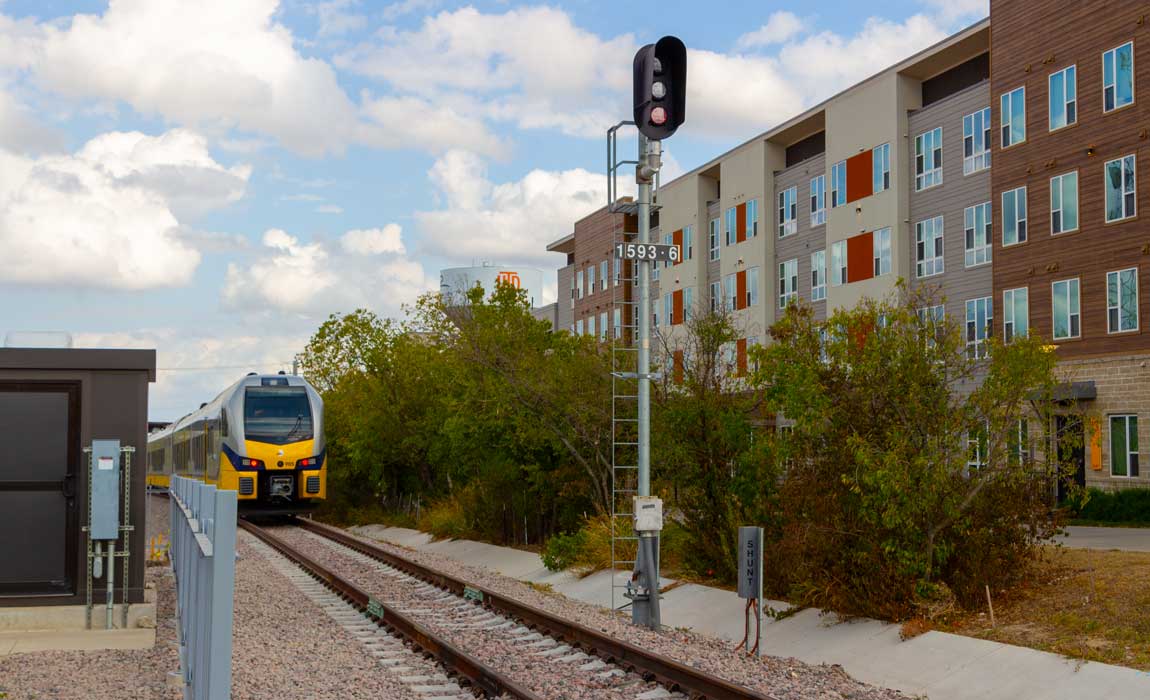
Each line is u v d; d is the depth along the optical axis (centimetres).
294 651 1135
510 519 2923
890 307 1489
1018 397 1409
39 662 1033
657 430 1891
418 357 3753
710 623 1572
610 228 6162
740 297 4891
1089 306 2877
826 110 4212
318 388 4697
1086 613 1204
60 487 1266
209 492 593
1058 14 3000
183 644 993
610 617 1559
